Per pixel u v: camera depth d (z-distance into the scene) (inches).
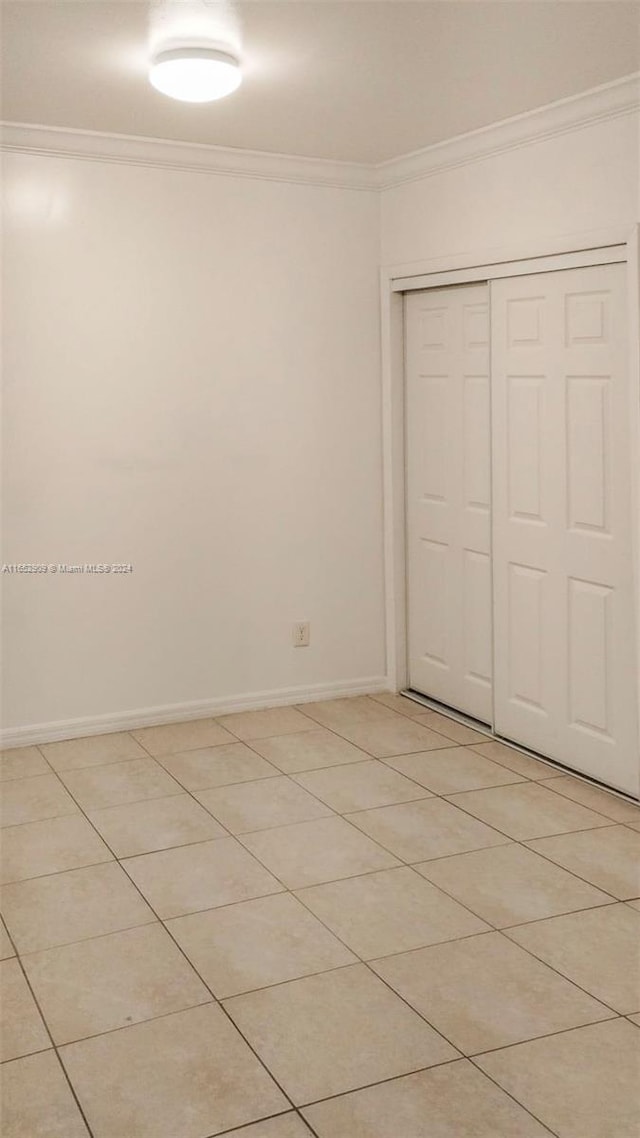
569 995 103.0
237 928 116.9
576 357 155.8
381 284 199.0
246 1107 87.6
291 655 200.1
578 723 162.6
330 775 163.6
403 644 207.8
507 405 170.9
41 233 171.0
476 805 150.9
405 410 201.5
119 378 179.5
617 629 153.1
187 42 127.3
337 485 200.2
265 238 188.2
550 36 124.8
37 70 138.7
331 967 108.7
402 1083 90.3
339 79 141.6
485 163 169.5
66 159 171.2
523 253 162.4
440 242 181.8
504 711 178.9
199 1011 101.3
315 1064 93.0
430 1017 99.7
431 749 175.3
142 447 182.5
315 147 179.0
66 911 121.3
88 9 116.7
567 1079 90.4
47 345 173.5
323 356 195.9
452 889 125.3
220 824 145.2
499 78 140.4
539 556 167.0
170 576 187.5
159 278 180.5
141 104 154.2
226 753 174.1
